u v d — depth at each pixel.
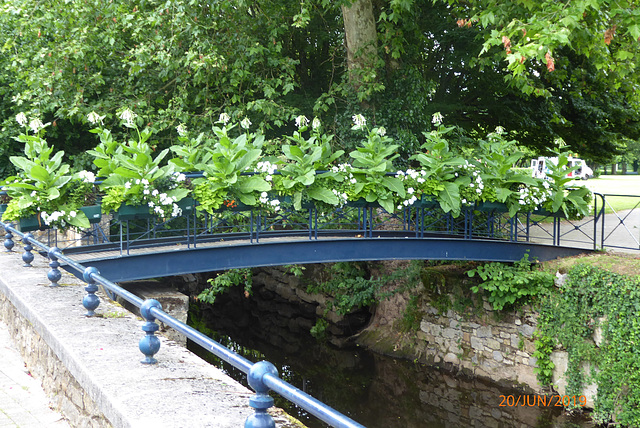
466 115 15.34
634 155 43.56
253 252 8.00
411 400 10.32
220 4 11.23
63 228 6.72
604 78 13.88
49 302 4.36
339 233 9.94
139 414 2.27
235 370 11.84
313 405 1.46
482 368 10.88
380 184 8.66
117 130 12.64
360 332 13.73
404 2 10.05
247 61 11.97
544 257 10.19
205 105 12.12
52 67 11.21
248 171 7.96
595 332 9.13
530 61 13.05
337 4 10.81
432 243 9.44
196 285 17.00
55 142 12.95
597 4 7.27
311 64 14.48
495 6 8.88
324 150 8.69
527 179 9.57
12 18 11.38
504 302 10.11
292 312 15.94
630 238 11.99
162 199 6.94
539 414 9.36
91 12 11.30
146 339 2.95
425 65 14.46
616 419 8.58
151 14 10.99
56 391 3.57
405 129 12.73
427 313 12.10
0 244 7.99
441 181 9.17
